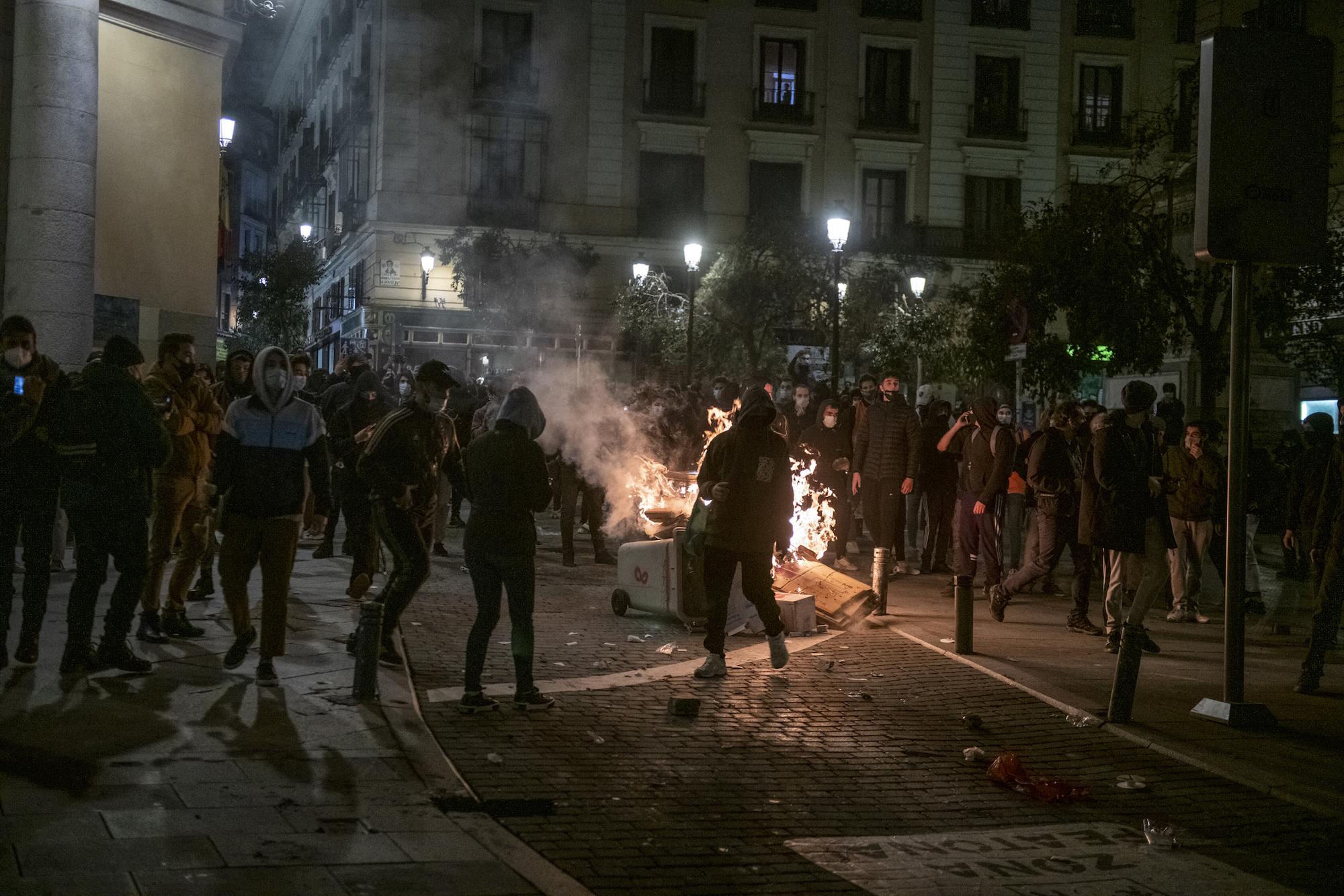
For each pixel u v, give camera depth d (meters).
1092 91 45.91
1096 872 4.89
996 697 7.83
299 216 58.59
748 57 43.53
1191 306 17.84
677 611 9.62
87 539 6.94
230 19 16.22
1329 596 8.12
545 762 6.00
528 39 42.03
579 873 4.63
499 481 6.87
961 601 9.17
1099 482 9.16
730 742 6.58
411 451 7.57
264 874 4.27
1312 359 18.64
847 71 44.22
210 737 5.94
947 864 4.93
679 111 43.03
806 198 43.91
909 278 41.50
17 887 3.97
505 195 41.75
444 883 4.32
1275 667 9.13
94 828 4.59
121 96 14.66
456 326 41.00
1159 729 7.04
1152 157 44.19
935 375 32.34
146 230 15.02
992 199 45.28
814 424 14.20
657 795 5.64
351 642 7.91
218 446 7.02
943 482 14.17
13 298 13.00
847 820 5.46
